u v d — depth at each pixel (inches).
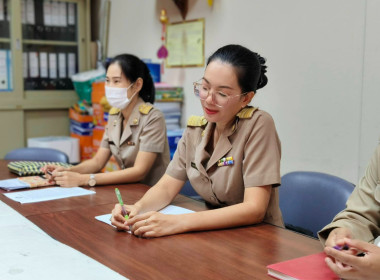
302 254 44.9
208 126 61.0
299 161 98.5
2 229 51.5
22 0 152.2
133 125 87.0
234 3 111.0
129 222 51.8
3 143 150.9
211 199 62.6
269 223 56.5
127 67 85.0
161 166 88.0
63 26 161.3
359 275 37.5
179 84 130.6
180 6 125.7
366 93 84.0
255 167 56.5
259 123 57.6
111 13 163.5
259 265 42.0
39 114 158.4
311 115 95.0
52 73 160.4
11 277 38.0
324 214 65.9
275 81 102.3
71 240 49.0
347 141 88.5
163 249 46.1
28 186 75.5
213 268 41.2
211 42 118.7
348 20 86.4
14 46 149.6
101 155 92.3
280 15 99.6
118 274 39.0
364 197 51.1
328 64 90.7
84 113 150.6
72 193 71.7
